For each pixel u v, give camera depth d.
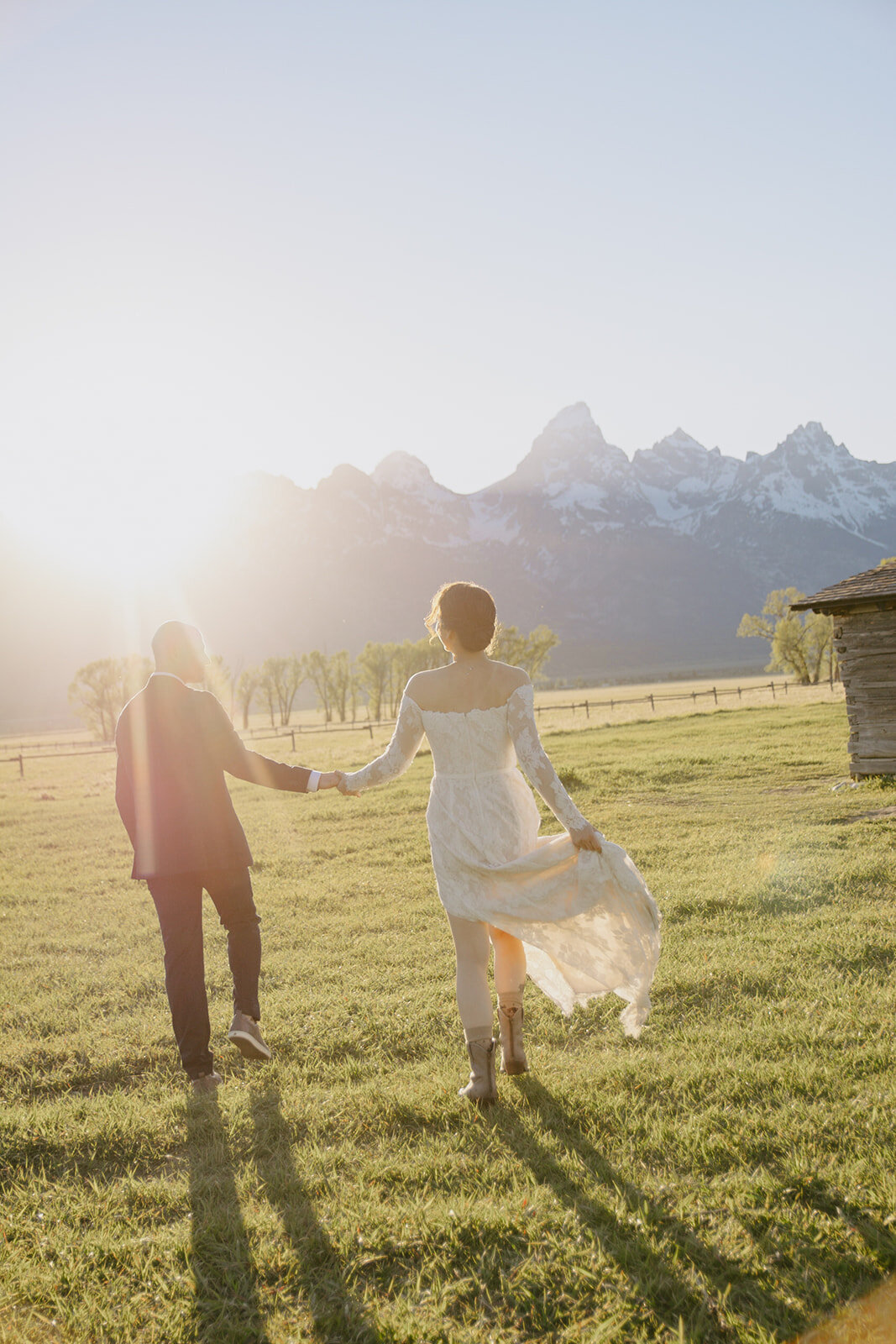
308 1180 2.91
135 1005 5.12
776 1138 2.95
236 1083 3.81
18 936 7.09
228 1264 2.48
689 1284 2.27
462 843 3.51
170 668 4.10
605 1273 2.33
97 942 6.71
